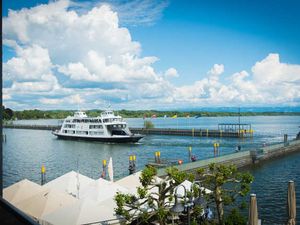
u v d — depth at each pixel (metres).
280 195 38.03
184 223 21.33
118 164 68.19
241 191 20.27
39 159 76.44
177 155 78.56
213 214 26.28
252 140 110.00
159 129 140.75
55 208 21.98
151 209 21.19
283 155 70.69
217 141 107.88
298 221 28.00
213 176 20.47
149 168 19.83
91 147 95.06
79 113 113.69
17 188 24.72
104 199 23.30
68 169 63.94
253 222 15.45
